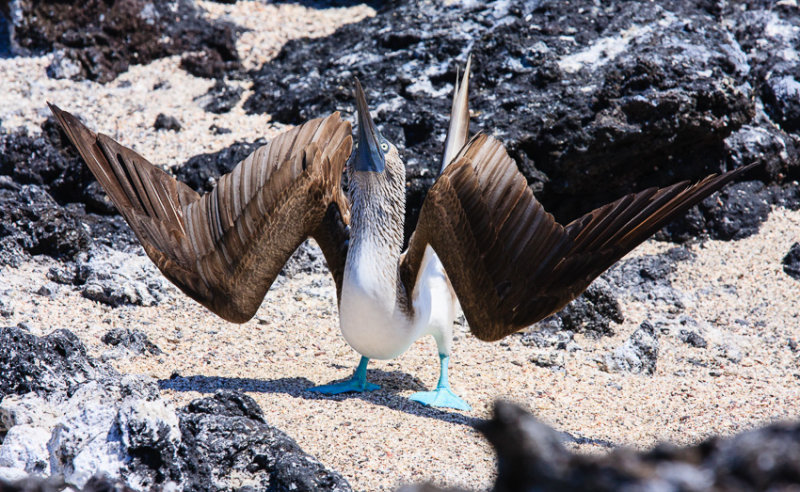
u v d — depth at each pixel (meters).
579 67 17.88
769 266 16.38
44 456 7.87
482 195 9.25
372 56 19.42
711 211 17.50
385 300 9.73
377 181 9.48
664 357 13.02
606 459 3.29
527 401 10.83
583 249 9.04
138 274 14.43
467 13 19.91
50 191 17.28
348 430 9.35
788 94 19.58
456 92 11.48
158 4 21.70
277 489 7.62
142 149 17.64
